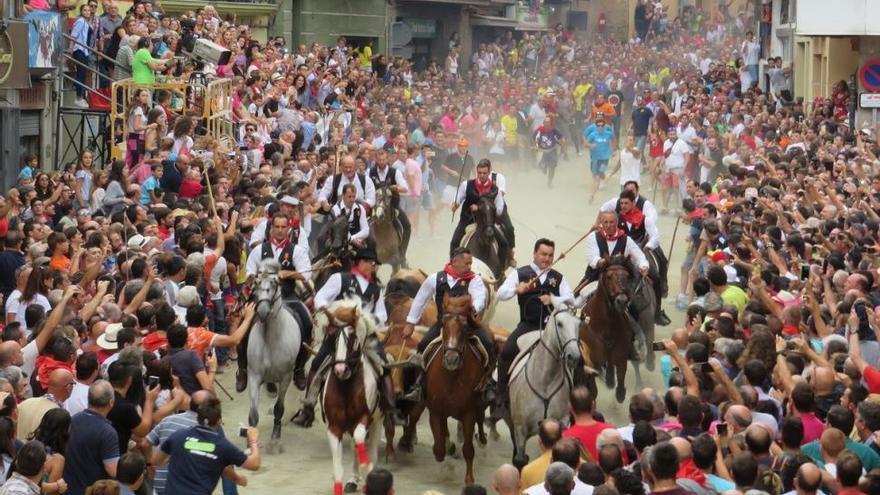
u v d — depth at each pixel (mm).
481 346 13742
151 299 14836
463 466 14766
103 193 21031
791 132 33094
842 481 9789
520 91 43125
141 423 11305
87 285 15297
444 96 43031
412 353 14266
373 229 20797
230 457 10914
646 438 10375
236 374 18062
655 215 17938
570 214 33219
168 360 12570
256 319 15094
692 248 22281
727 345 13070
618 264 15734
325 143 33062
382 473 9414
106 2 29094
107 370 11961
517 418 13484
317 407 17047
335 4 48250
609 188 37844
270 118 30266
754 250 18062
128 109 25500
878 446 10859
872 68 34062
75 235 16734
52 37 25703
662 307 22641
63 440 10492
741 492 9578
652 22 68438
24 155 25719
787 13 47031
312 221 20750
